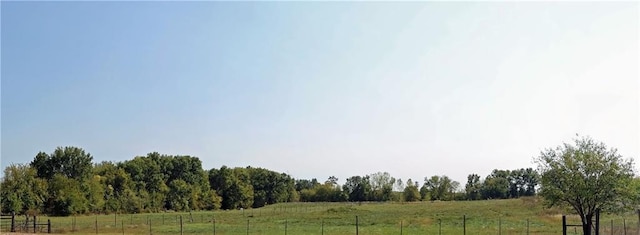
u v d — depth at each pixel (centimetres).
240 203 16212
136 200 12762
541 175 3753
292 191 19388
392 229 6141
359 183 19425
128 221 8519
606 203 3603
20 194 9662
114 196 12588
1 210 9212
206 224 7381
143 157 14350
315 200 19688
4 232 5525
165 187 14088
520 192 19362
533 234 5050
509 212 8562
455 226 6519
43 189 10288
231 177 16238
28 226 6047
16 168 9981
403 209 10725
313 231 5919
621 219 5897
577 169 3594
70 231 5772
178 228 6462
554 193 3659
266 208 14925
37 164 11812
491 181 19350
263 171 18062
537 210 8644
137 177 13562
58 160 11856
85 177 12019
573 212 4025
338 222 7525
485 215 8125
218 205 15438
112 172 12988
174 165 14950
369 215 8906
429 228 6231
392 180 19425
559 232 5234
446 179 19625
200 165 15550
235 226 6881
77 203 10719
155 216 10462
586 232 3616
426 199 19150
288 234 5525
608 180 3522
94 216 10431
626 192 3550
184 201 14288
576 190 3575
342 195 19325
